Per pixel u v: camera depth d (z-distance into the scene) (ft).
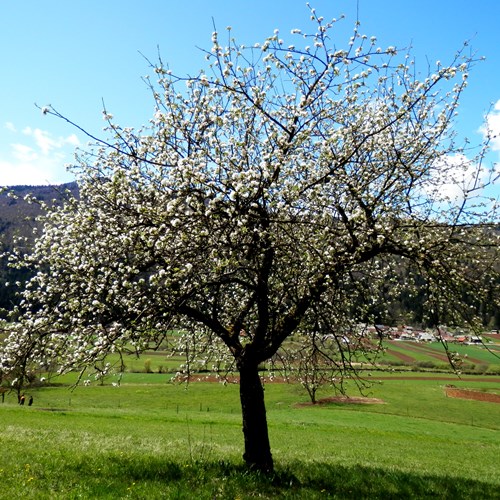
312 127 35.47
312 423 123.13
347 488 34.60
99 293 33.45
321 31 35.24
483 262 34.71
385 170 37.22
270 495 30.76
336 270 33.83
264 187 32.09
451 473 56.54
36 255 38.91
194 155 35.63
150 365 176.45
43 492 28.12
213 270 30.81
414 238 36.27
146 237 30.81
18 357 32.40
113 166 39.47
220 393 184.14
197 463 38.09
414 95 39.91
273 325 35.32
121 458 40.73
